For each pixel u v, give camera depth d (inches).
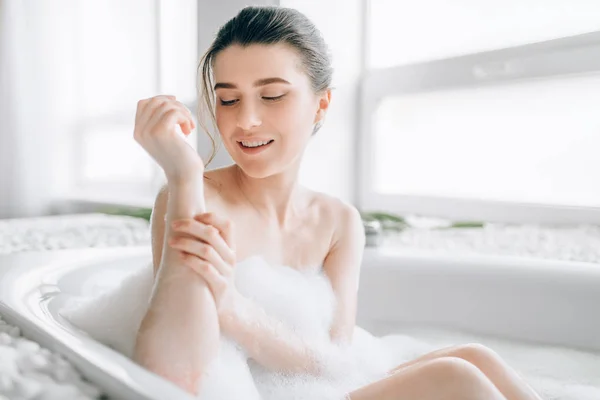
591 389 35.5
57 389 18.1
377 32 79.0
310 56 29.2
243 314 27.1
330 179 78.3
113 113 110.7
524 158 68.2
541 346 42.9
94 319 28.4
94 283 38.8
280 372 29.3
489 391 23.2
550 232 63.1
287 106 28.1
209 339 23.6
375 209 80.7
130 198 104.7
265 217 33.3
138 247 48.4
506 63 64.7
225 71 27.8
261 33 27.3
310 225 34.9
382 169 80.8
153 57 102.1
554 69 61.1
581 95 62.9
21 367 19.9
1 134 105.7
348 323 32.7
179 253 23.9
